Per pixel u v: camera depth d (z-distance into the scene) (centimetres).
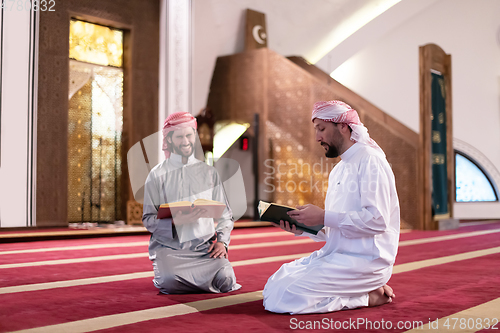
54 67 803
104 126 891
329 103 221
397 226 223
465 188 1262
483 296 259
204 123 917
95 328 191
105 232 689
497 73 1251
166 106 936
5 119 741
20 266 383
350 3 1139
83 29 863
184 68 954
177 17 941
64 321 203
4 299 252
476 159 1252
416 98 1251
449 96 870
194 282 264
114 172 899
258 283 303
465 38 1264
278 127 941
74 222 856
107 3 871
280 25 1084
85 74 867
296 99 922
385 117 855
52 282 308
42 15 790
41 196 781
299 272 219
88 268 373
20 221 751
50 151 794
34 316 213
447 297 256
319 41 1180
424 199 815
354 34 1212
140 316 212
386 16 1212
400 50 1259
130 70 903
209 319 205
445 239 644
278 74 945
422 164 814
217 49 1012
